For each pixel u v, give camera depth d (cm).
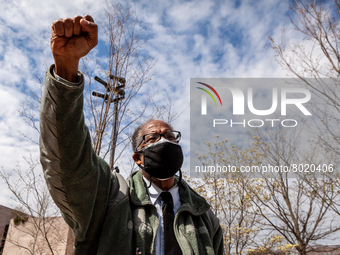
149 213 142
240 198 940
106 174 132
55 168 105
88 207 114
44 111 100
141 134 178
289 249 854
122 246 119
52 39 91
